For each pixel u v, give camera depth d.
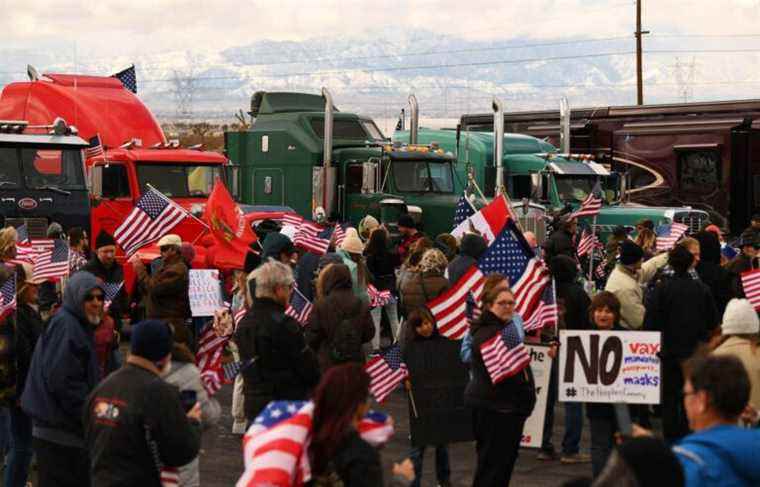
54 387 8.37
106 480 6.91
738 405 5.35
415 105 30.30
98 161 22.17
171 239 14.08
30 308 10.12
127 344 18.23
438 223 27.73
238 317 11.77
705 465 5.23
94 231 22.33
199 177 23.20
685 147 33.12
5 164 20.84
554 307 11.19
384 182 27.75
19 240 15.47
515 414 9.27
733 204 32.81
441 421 10.20
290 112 29.89
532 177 29.97
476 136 31.59
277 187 29.75
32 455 10.36
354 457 5.53
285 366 9.29
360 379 5.61
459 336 10.29
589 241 20.44
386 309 17.69
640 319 12.13
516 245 10.96
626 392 9.20
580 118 35.53
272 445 5.49
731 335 9.12
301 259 15.04
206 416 8.27
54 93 24.05
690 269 12.88
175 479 7.04
